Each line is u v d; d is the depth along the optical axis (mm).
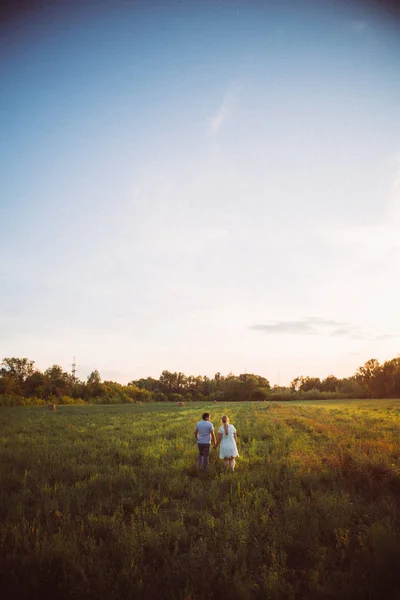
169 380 155875
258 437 16406
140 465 10969
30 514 6711
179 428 20609
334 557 5160
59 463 10742
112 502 7492
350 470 9086
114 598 4207
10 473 9758
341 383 124812
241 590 4242
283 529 5934
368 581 4418
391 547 4961
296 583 4539
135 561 5012
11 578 4504
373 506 6812
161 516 6570
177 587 4508
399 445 13086
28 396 86438
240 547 5262
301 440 14703
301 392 120438
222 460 11102
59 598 4289
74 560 4863
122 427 21859
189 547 5617
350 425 20828
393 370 106562
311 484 8281
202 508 7203
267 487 8344
